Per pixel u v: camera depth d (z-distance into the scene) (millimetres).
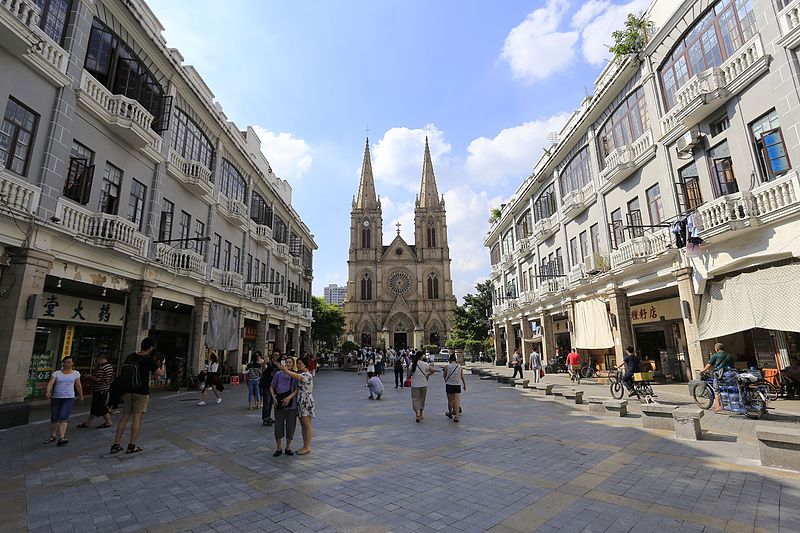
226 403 15586
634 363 13578
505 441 8508
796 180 10984
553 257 28703
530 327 34531
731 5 13234
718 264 13562
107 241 13406
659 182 16672
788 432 6207
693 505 4871
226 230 24172
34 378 14836
